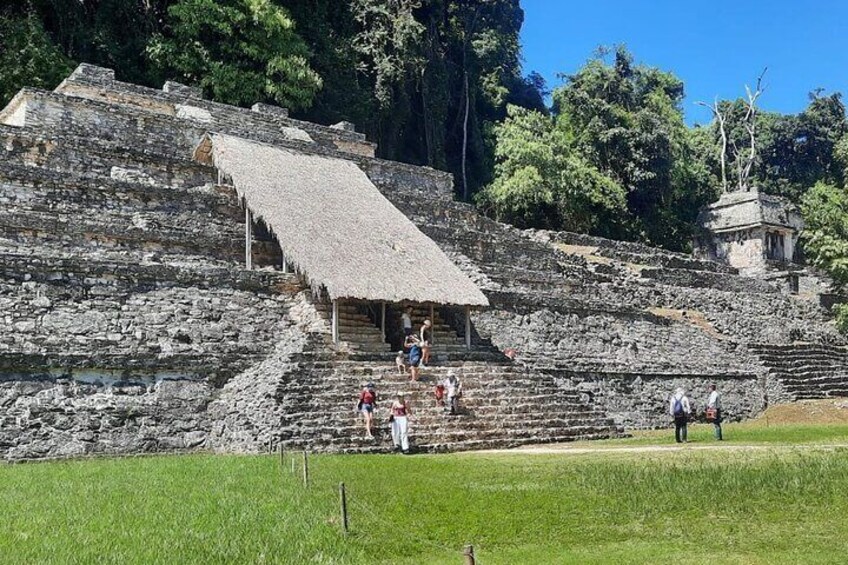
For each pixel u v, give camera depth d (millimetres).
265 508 10445
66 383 18125
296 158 28234
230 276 21859
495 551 8953
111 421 18375
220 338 21094
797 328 38438
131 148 26359
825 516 10281
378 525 9797
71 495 11453
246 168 25531
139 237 22609
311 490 11883
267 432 17594
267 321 22078
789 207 49906
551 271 33250
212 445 19234
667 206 55562
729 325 35156
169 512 10141
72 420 17938
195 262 23406
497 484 12719
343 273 21625
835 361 35625
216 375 20062
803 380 32656
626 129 52594
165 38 39281
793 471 12961
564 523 10148
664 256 41969
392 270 22750
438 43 54531
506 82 63969
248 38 40156
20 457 17094
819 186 52438
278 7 41438
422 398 20094
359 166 33688
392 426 18047
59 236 21484
